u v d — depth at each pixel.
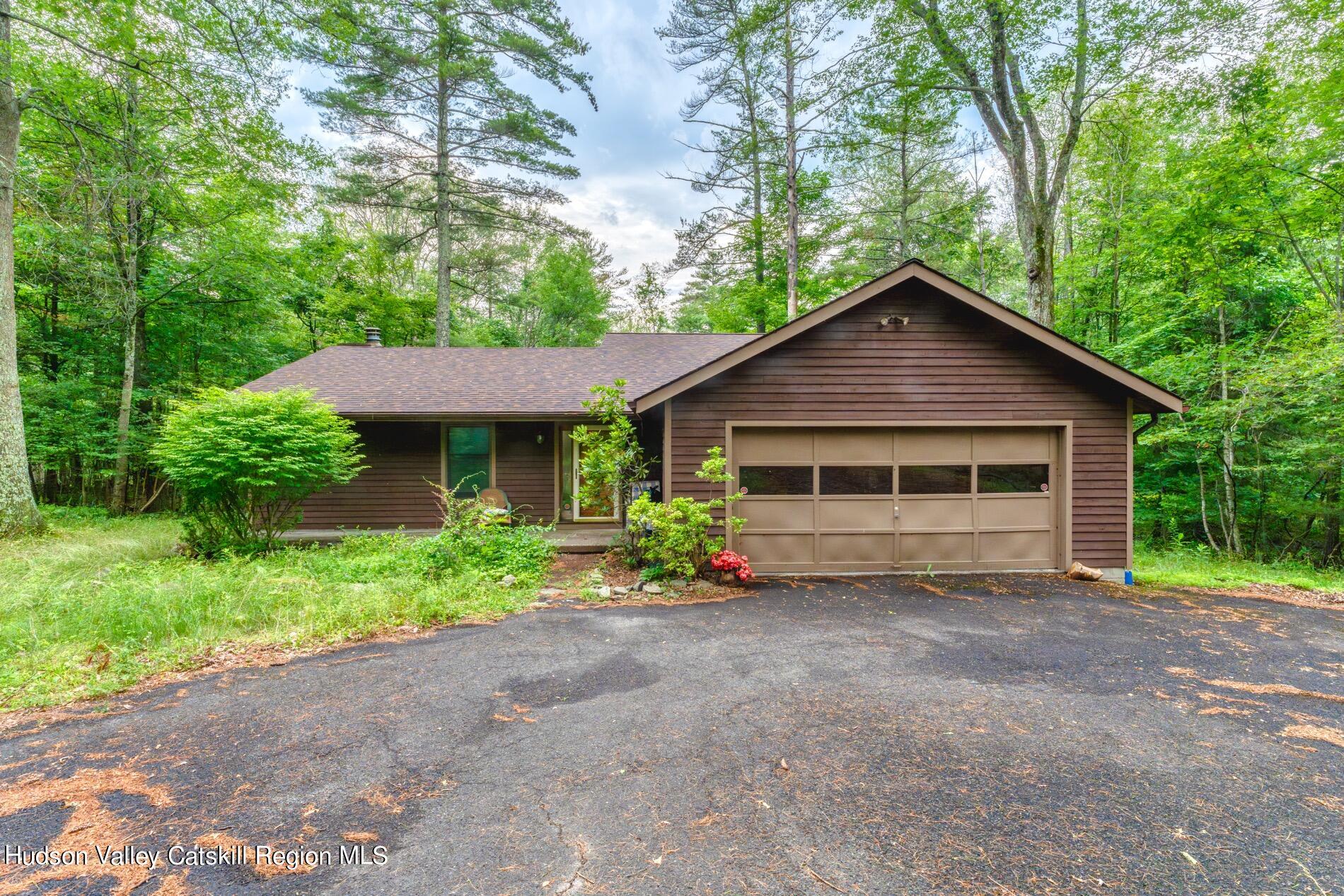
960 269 21.33
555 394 10.67
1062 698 3.83
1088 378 7.76
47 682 3.91
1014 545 7.91
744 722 3.46
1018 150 10.66
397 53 16.50
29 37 9.88
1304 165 9.58
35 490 14.03
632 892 2.06
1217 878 2.16
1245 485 11.15
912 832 2.43
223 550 7.50
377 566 6.99
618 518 11.12
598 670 4.30
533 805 2.62
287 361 17.47
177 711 3.58
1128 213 13.45
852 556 7.82
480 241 24.67
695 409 7.67
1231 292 11.62
